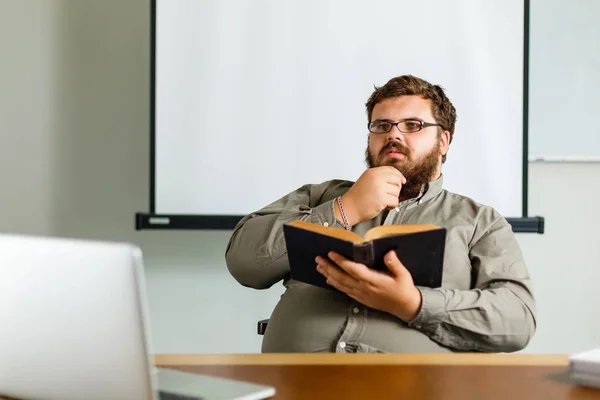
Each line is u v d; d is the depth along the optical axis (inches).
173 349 102.9
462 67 97.7
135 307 31.7
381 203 64.1
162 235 102.3
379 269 55.1
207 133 98.5
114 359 32.4
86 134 101.7
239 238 68.0
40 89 101.1
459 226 66.8
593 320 102.1
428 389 38.2
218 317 102.9
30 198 101.8
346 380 40.2
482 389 38.3
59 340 33.5
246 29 98.3
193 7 97.9
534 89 100.2
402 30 98.0
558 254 101.9
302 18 98.3
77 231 102.2
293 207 67.5
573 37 99.7
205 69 98.2
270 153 98.7
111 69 101.3
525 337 60.5
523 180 97.5
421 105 71.6
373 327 61.3
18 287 34.0
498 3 97.3
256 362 45.0
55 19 100.7
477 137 97.9
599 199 101.5
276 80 98.5
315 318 63.6
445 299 58.2
